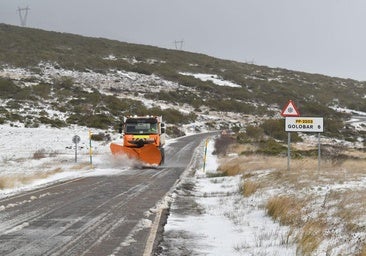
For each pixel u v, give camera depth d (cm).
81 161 2923
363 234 788
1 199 1402
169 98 7931
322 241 776
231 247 799
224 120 7381
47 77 7531
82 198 1410
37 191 1593
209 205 1283
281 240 827
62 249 786
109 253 761
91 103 6062
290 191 1330
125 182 1869
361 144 5403
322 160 2650
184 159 3225
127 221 1038
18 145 3672
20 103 5541
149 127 2695
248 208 1201
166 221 1042
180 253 761
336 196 1149
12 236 884
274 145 4300
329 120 6906
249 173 1917
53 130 4547
